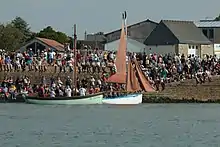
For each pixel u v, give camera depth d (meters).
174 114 189.25
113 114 186.25
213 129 152.62
